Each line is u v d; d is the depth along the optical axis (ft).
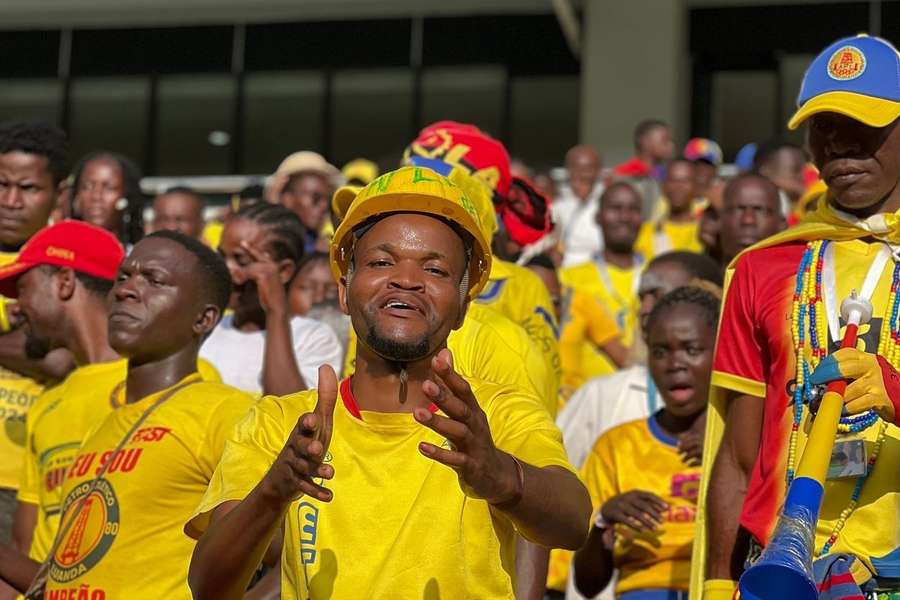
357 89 84.17
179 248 23.54
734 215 34.47
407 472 16.46
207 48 85.56
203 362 25.26
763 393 20.39
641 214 45.09
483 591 16.26
